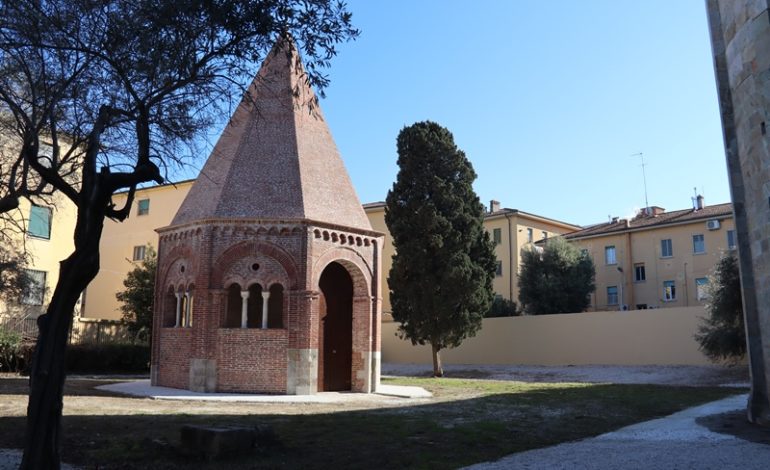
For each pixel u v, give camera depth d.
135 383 27.86
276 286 26.23
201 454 11.16
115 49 12.59
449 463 10.96
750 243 15.98
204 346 23.89
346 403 21.69
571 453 11.93
